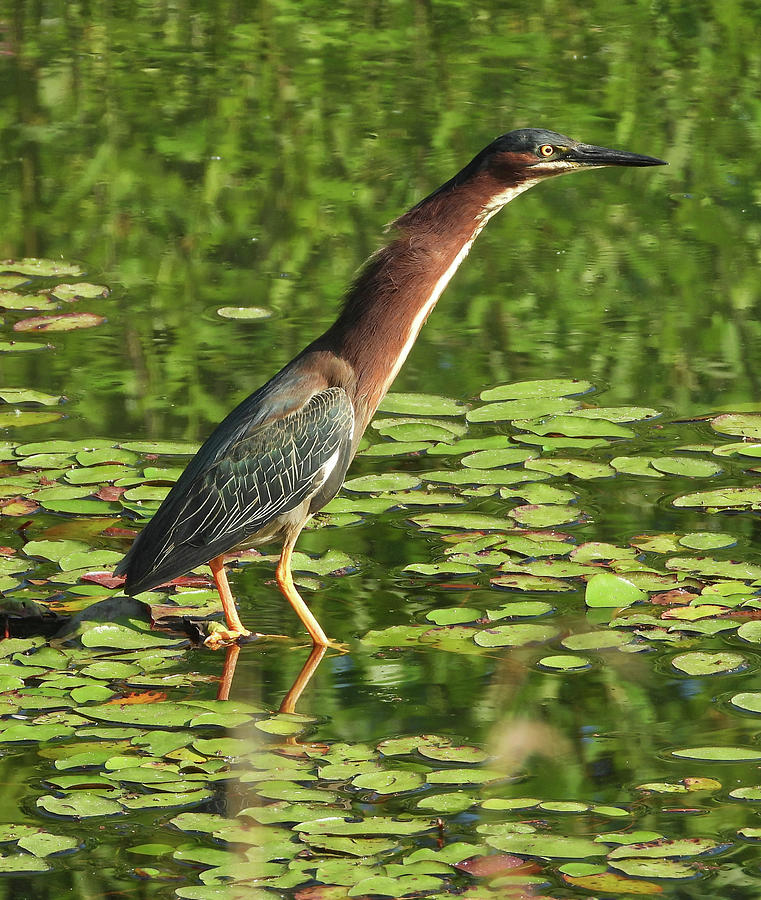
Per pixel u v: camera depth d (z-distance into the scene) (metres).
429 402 13.29
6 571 10.40
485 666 9.14
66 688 8.83
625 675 8.95
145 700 8.77
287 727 8.25
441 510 11.37
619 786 7.60
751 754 7.86
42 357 14.77
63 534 11.03
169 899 6.61
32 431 12.94
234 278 16.91
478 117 22.38
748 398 13.50
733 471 11.88
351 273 16.95
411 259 10.30
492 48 26.50
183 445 12.39
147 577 9.68
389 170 20.28
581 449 12.37
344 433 10.13
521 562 10.41
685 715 8.41
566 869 6.76
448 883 6.69
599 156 10.52
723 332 15.20
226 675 9.13
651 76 24.66
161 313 15.92
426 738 8.12
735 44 26.66
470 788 7.59
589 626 9.58
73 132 22.12
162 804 7.42
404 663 9.22
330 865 6.79
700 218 18.73
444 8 29.56
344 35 27.56
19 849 7.06
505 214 19.11
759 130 21.89
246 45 26.91
